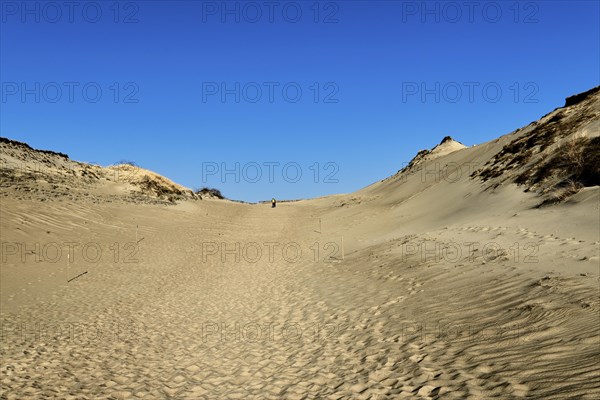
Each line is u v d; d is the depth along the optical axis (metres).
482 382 5.26
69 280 15.76
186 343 9.15
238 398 6.30
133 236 25.84
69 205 28.86
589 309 6.64
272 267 19.05
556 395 4.36
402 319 9.00
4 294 13.48
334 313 10.52
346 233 28.80
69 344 9.20
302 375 6.91
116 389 6.85
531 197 18.75
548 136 26.16
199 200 54.47
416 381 5.84
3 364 8.03
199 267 19.36
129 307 12.48
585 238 11.59
